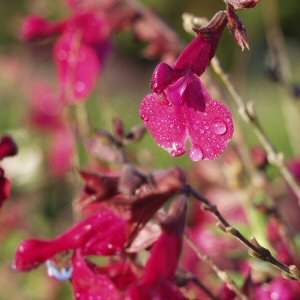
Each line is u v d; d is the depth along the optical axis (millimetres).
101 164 329
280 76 370
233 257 320
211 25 217
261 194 318
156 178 241
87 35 360
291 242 299
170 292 221
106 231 239
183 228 233
